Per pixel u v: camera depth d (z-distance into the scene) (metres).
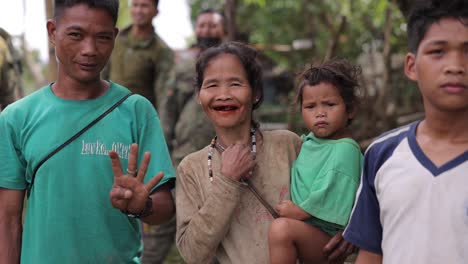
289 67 11.12
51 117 2.71
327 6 10.73
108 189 2.71
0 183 2.73
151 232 5.05
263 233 2.68
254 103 2.86
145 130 2.83
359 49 10.38
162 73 5.40
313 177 2.67
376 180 2.18
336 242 2.58
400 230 2.07
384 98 7.79
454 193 2.00
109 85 2.84
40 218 2.67
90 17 2.64
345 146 2.68
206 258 2.62
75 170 2.68
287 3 11.45
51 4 4.58
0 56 4.55
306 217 2.61
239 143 2.66
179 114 5.42
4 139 2.73
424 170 2.05
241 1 11.89
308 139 2.85
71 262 2.67
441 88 2.01
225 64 2.71
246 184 2.66
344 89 2.78
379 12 8.47
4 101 4.71
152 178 2.54
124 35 5.46
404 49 9.27
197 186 2.75
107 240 2.72
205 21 5.87
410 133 2.15
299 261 2.69
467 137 2.07
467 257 1.98
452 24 2.01
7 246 2.72
